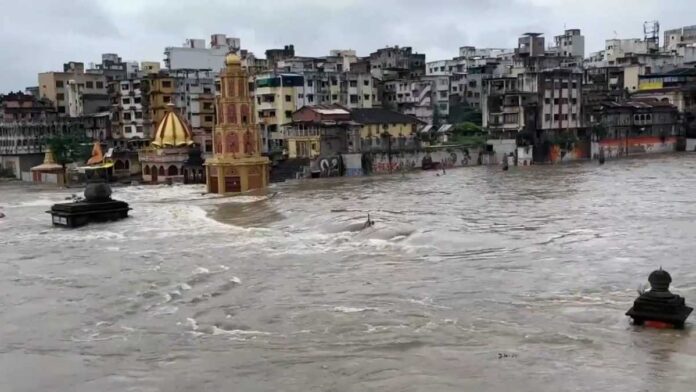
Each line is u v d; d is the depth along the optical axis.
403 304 29.41
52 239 51.66
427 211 57.25
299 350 23.64
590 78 152.62
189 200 80.75
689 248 38.78
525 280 32.88
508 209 57.59
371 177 99.31
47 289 34.22
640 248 39.22
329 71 134.25
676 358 21.66
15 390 20.84
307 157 103.62
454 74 158.38
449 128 129.88
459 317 27.16
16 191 96.81
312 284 33.69
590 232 44.97
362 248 43.00
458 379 20.41
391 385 20.12
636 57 167.38
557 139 118.19
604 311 27.23
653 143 131.12
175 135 109.19
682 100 139.50
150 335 26.02
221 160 89.88
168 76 127.56
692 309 26.08
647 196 63.75
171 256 42.44
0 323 28.23
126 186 103.88
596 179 82.44
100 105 142.00
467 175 95.69
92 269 39.03
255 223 57.03
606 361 21.56
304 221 54.50
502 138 118.75
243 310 29.25
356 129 107.75
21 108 125.38
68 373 22.12
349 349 23.56
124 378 21.52
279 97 119.44
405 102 140.88
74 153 117.12
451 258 38.66
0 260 42.88
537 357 22.11
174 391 20.36
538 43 160.00
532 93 118.12
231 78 90.94
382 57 164.62
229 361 22.73
